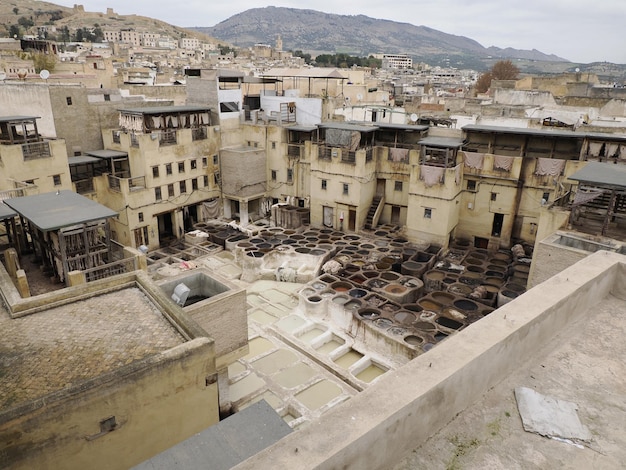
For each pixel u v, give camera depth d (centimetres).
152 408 1124
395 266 3316
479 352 487
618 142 3139
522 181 3431
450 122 4678
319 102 4472
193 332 1226
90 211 1956
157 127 3997
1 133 3456
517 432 463
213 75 4788
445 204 3462
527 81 7381
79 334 1279
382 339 2397
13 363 1155
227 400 1894
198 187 4297
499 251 3566
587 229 2341
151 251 3931
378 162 4044
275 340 2491
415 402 420
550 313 583
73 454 1028
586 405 499
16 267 1822
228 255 3781
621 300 713
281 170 4469
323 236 3956
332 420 395
